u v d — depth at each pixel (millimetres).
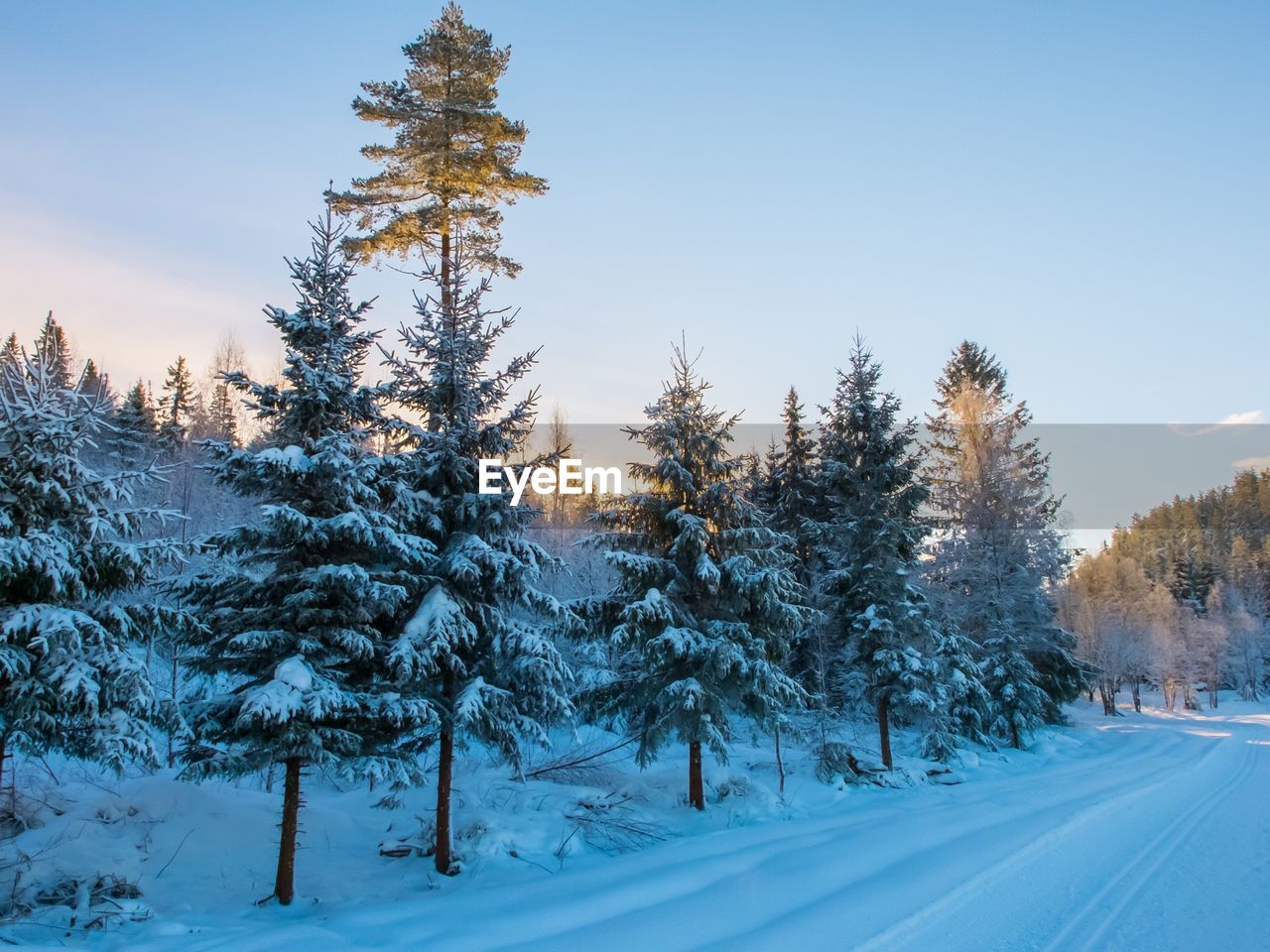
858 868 10555
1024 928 8250
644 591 17719
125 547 10195
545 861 13305
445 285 16453
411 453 13922
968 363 44469
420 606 12727
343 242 23156
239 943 8328
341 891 12039
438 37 24781
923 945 7691
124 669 9805
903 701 22234
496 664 13961
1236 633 81312
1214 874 10586
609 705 18203
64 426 10250
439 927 8648
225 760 11086
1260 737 34500
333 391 12156
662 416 18688
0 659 8953
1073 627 57406
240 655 11781
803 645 25219
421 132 24484
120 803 13977
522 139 25172
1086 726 36844
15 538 9258
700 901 9086
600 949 7531
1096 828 13680
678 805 17500
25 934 9094
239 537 11703
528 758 19969
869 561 23672
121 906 10211
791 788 19578
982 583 32906
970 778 22469
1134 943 7824
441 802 13156
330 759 10977
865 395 25906
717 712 17016
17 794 13508
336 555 12117
